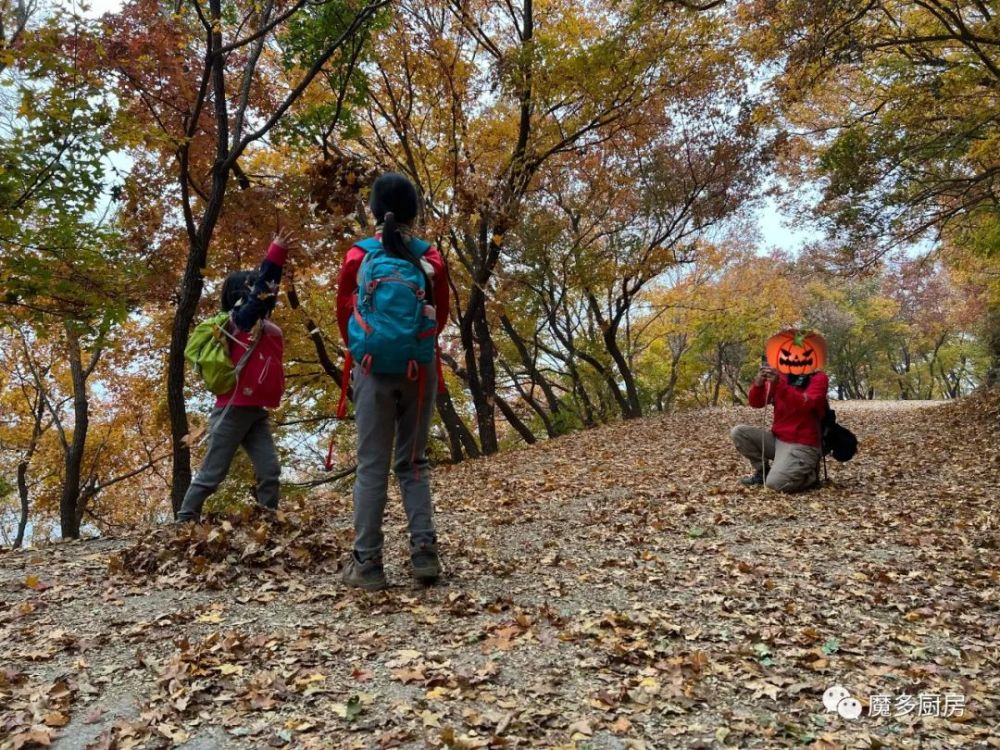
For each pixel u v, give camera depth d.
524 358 22.70
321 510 6.45
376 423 3.60
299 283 11.26
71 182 8.02
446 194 15.19
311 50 9.26
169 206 10.54
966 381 52.72
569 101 13.95
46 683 2.71
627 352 27.67
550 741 2.31
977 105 11.30
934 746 2.38
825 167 11.48
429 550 3.76
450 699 2.57
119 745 2.28
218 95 8.97
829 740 2.36
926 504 6.13
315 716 2.46
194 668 2.77
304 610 3.44
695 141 18.16
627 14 12.12
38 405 19.09
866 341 46.97
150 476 22.30
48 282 8.35
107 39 8.10
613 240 19.50
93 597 3.68
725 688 2.75
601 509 6.34
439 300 3.71
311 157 12.22
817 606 3.71
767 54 10.25
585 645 3.09
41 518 22.28
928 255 16.70
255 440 4.92
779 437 6.97
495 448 16.50
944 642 3.26
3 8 8.61
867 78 13.44
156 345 13.98
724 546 4.89
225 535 4.27
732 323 26.08
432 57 13.32
